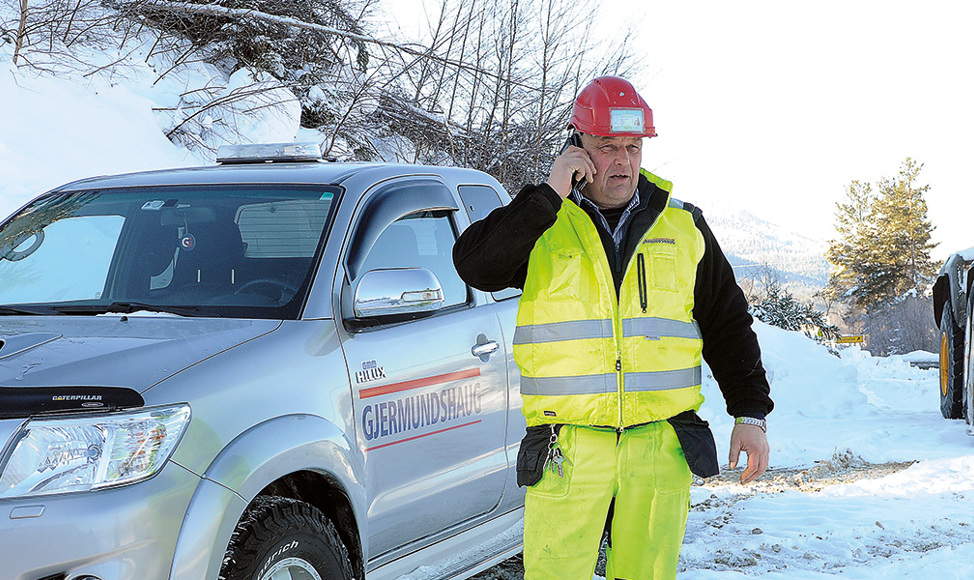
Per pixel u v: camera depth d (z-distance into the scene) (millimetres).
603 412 2945
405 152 17016
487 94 18234
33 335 3535
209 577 3143
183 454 3160
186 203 4500
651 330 2977
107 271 4355
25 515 2902
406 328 4215
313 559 3521
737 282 3271
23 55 10594
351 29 15922
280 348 3648
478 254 2910
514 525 4898
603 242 3018
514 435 4773
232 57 14711
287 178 4543
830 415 13531
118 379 3191
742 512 7047
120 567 2961
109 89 11438
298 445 3480
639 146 2984
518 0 18062
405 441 4066
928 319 69500
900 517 6875
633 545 3025
